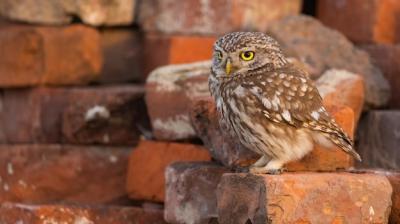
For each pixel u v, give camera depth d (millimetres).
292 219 8742
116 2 14008
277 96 9305
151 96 12203
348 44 13258
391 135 12125
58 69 13617
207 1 13625
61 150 13250
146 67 14195
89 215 11359
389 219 9602
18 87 13711
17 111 13797
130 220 11430
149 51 14047
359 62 12992
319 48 13125
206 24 13664
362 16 13789
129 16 14195
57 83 13641
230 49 9484
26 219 11297
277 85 9359
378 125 12289
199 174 10523
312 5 14742
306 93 9422
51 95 13422
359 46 13789
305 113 9328
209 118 10430
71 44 13703
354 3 13852
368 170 9930
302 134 9359
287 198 8727
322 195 8828
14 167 13344
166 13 13836
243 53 9461
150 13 14008
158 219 11445
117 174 13141
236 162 9938
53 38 13578
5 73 13617
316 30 13383
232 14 13578
